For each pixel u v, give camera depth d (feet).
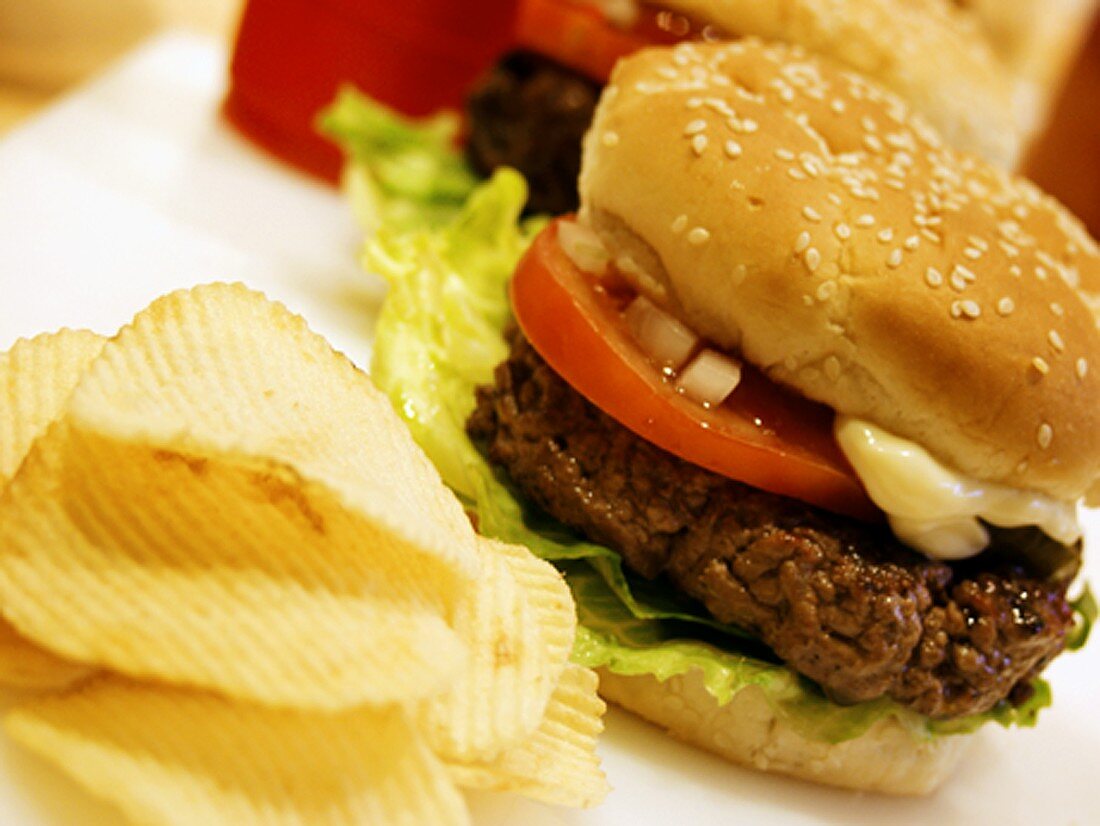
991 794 0.90
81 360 0.74
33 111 1.36
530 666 0.71
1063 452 0.80
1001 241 0.83
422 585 0.70
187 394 0.69
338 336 1.09
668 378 0.81
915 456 0.79
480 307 0.99
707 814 0.79
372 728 0.65
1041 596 0.82
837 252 0.79
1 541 0.64
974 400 0.78
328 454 0.70
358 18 1.34
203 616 0.64
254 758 0.63
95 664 0.64
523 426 0.85
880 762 0.84
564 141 1.20
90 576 0.64
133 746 0.62
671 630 0.83
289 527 0.68
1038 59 2.35
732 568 0.80
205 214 1.22
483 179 1.28
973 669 0.80
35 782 0.65
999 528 0.84
